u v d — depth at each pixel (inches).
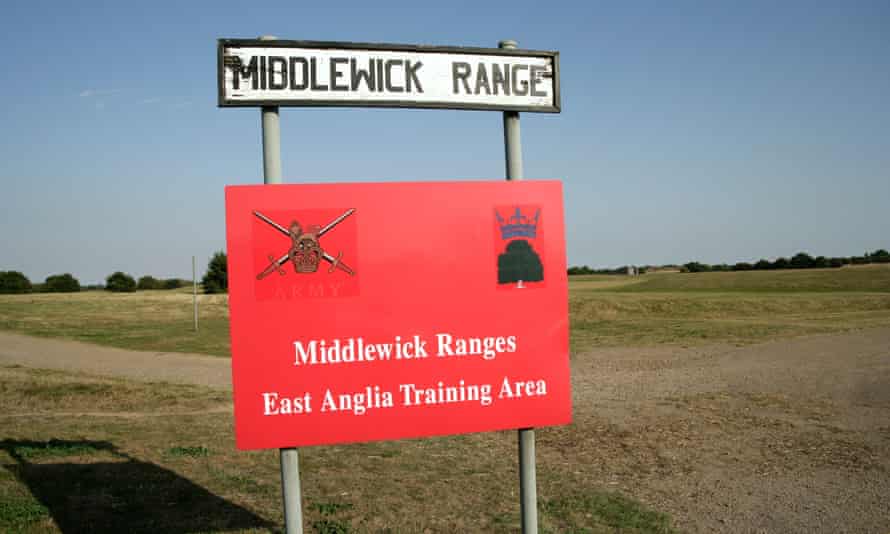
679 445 360.8
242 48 159.3
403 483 285.1
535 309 175.6
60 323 1684.3
